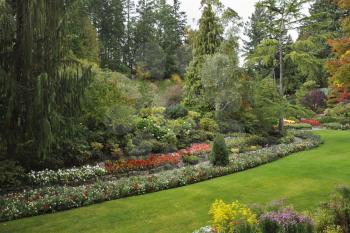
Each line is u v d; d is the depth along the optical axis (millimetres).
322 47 33812
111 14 48344
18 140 9852
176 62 47812
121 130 14445
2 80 8914
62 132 10297
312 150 17594
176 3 58156
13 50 9820
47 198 8781
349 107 25578
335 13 35750
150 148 14844
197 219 8008
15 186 10016
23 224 7730
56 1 10102
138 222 7871
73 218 8109
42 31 9852
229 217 5703
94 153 13086
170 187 10836
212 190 10391
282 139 19734
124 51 51812
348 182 10867
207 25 25141
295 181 11227
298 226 4883
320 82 41000
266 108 20656
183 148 16641
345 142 19672
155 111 19688
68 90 10070
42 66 9852
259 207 6348
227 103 20609
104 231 7355
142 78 44156
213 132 19438
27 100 9422
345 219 5789
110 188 9914
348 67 13883
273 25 23219
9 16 9312
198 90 24500
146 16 54562
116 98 14523
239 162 13570
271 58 24688
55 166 11742
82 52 23719
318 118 33250
